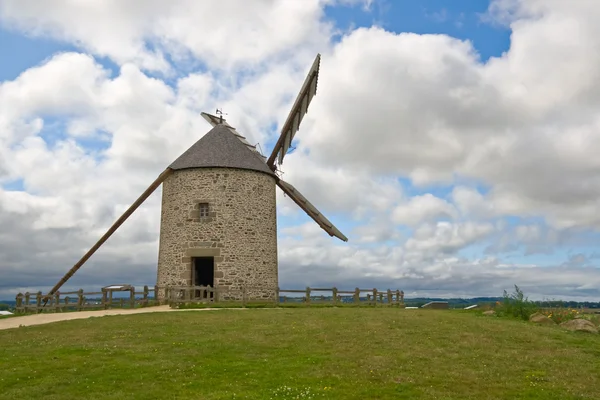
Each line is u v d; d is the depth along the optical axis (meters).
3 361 15.15
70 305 28.14
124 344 17.23
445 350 16.75
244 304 28.61
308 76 34.06
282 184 36.16
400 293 32.94
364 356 15.81
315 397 12.24
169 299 30.11
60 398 12.23
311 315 23.41
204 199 32.28
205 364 14.81
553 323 23.08
